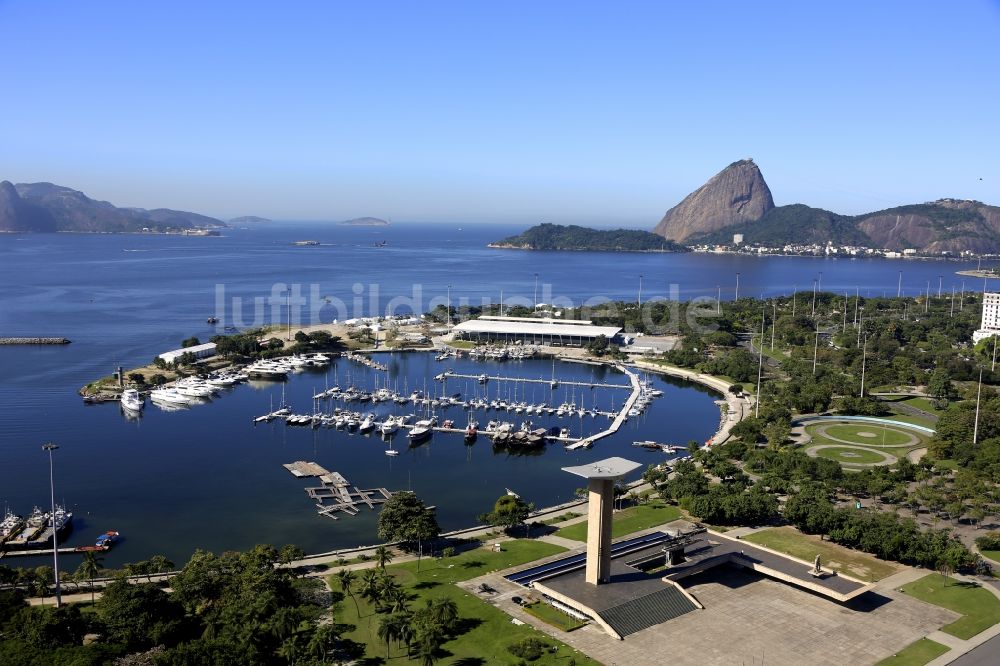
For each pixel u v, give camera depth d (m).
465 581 182.00
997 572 188.50
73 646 135.75
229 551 196.25
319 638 138.25
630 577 177.88
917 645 154.00
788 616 166.25
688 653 150.12
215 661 131.50
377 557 187.12
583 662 145.50
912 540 192.62
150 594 149.25
